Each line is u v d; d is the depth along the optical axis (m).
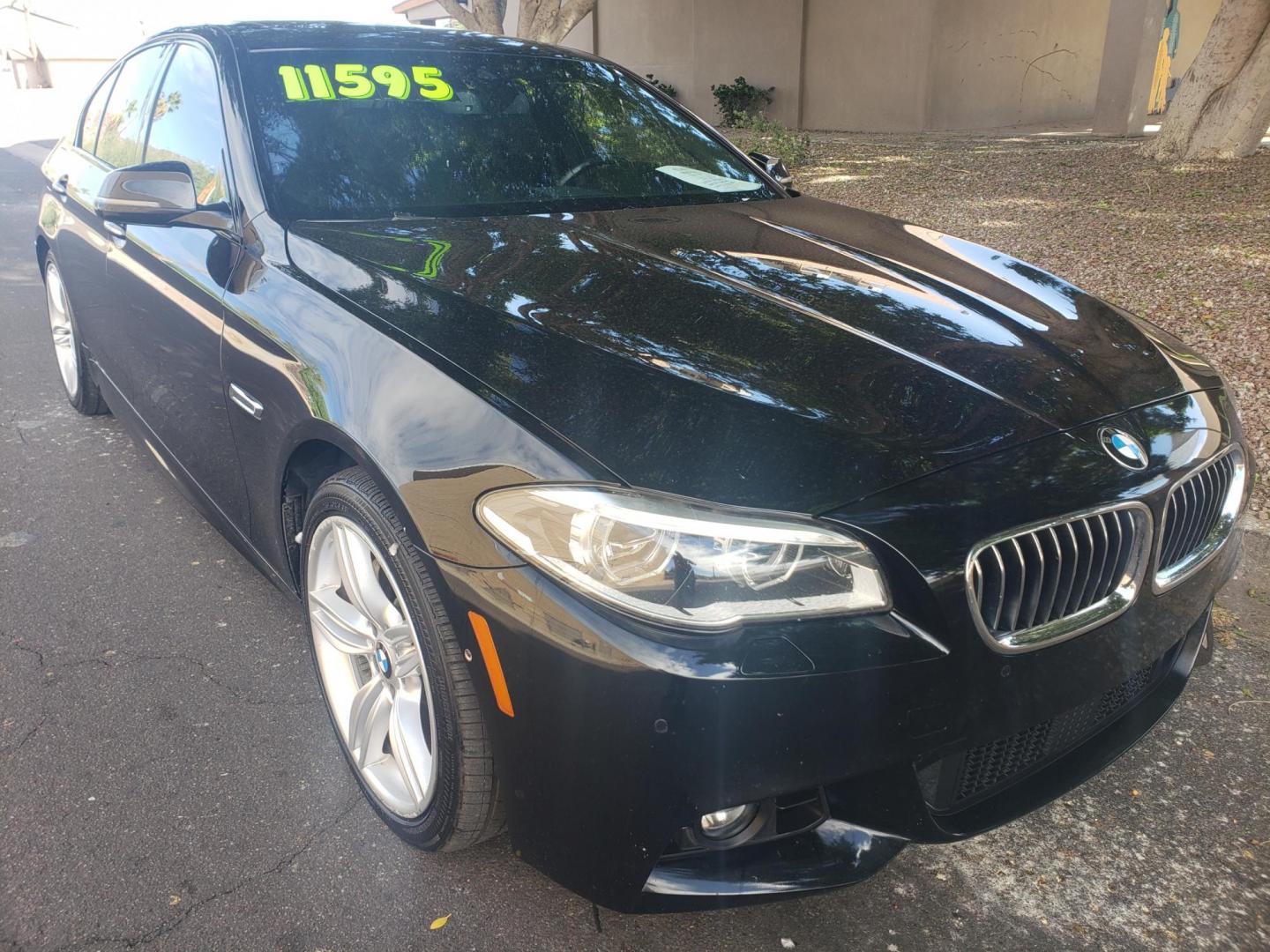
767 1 16.92
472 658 1.69
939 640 1.59
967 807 1.81
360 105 2.89
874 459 1.65
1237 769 2.38
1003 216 8.56
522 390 1.75
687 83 18.55
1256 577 3.25
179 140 3.05
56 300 4.45
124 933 1.87
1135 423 1.95
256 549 2.65
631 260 2.40
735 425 1.68
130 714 2.51
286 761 2.36
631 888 1.63
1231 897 2.01
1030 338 2.17
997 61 15.80
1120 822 2.22
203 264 2.62
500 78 3.24
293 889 1.99
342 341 2.04
